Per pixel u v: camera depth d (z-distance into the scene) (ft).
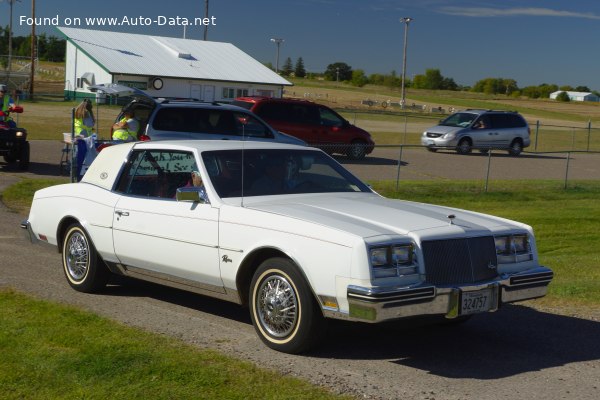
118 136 51.01
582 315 25.02
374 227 19.02
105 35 196.13
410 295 18.02
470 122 102.42
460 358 19.93
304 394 16.38
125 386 16.44
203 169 22.08
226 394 16.16
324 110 83.51
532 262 20.76
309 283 18.78
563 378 18.49
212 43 209.67
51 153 77.51
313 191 22.84
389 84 536.01
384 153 97.81
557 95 519.19
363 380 17.74
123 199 23.89
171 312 23.38
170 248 22.24
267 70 202.28
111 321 21.52
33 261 30.45
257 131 55.98
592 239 45.21
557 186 67.26
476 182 66.03
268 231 19.67
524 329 23.18
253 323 20.26
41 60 374.63
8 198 49.14
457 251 19.19
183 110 53.11
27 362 17.84
